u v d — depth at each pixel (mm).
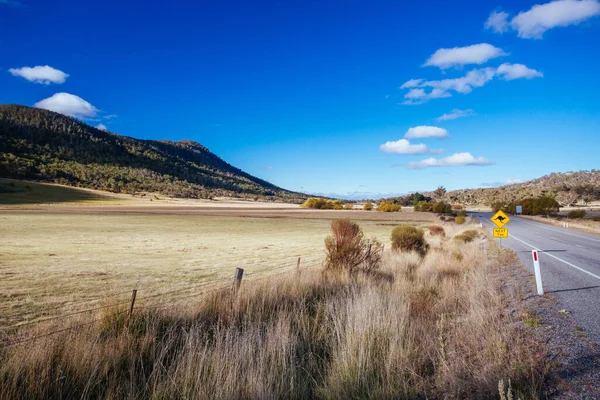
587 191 150875
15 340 5301
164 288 11039
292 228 53312
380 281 9938
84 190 152125
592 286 9289
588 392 3527
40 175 172625
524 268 12672
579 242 24891
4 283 11438
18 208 88188
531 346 4762
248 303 6738
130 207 113875
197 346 4734
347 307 6176
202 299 7184
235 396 3721
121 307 6125
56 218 60094
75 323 5574
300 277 9242
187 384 3973
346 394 3822
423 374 4281
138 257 19516
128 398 3721
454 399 3572
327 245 11852
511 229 41469
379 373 4230
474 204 188125
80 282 11891
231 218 77125
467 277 10055
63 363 4172
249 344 4609
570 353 4539
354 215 92250
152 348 4836
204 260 18719
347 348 4684
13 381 3736
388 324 5305
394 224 63531
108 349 4586
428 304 7086
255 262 17938
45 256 18672
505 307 7113
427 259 14680
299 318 6555
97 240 29500
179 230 45062
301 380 4293
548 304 7254
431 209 109625
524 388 3557
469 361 4266
